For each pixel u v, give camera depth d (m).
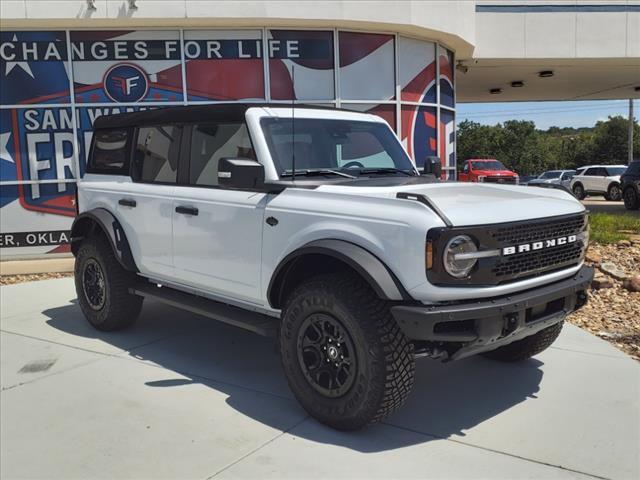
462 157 71.62
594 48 15.01
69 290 7.79
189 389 4.30
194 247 4.58
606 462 3.25
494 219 3.38
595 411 3.88
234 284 4.30
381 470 3.18
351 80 11.00
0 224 10.18
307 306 3.62
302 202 3.81
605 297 6.77
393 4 10.54
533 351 4.57
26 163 10.19
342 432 3.60
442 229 3.19
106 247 5.51
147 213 5.03
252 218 4.08
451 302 3.31
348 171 4.43
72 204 10.41
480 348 3.43
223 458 3.31
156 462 3.28
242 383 4.42
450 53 12.98
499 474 3.14
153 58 10.35
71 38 10.11
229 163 3.88
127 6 9.66
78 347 5.29
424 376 4.54
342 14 10.26
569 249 3.91
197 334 5.65
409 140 11.68
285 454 3.35
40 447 3.47
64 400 4.13
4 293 7.64
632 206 20.05
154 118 5.19
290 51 10.66
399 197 3.41
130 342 5.42
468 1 12.13
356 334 3.36
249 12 9.92
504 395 4.16
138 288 5.33
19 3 9.43
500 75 17.64
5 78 10.02
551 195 4.16
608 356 4.91
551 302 3.79
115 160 5.66
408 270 3.26
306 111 4.62
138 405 4.04
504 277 3.43
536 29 14.81
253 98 10.65
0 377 4.59
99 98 10.27
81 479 3.13
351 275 3.53
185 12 9.78
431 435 3.58
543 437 3.54
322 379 3.63
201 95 10.52
